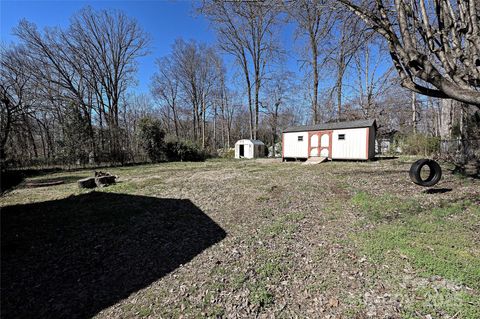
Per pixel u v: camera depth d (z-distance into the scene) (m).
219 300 2.23
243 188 7.15
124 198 6.39
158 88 31.27
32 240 3.78
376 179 7.23
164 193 6.92
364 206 4.65
